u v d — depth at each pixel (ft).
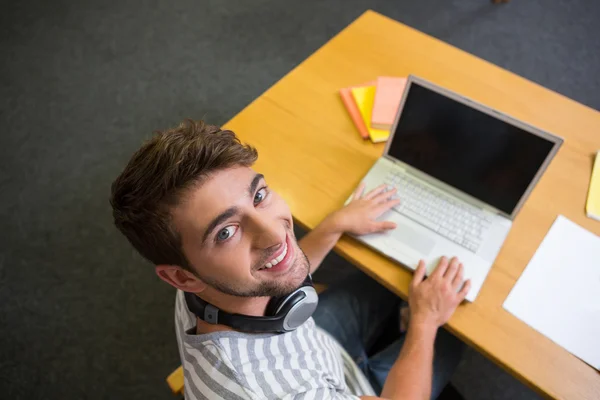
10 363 5.28
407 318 3.73
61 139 6.91
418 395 2.83
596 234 3.26
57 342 5.39
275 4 8.10
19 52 7.83
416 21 7.66
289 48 7.56
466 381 4.81
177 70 7.47
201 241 2.02
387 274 3.21
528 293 3.04
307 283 2.56
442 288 3.02
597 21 7.50
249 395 2.13
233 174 2.06
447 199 3.37
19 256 5.95
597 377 2.74
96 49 7.80
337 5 7.99
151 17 8.14
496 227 3.24
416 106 3.17
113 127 6.98
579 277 3.08
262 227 2.09
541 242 3.23
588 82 6.89
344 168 3.69
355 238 3.32
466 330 2.94
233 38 7.75
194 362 2.30
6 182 6.55
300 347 2.57
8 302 5.65
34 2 8.47
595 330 2.88
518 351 2.85
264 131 3.93
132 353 5.29
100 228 6.12
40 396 5.08
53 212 6.27
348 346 3.61
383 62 4.30
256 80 7.27
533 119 3.84
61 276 5.80
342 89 4.12
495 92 4.03
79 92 7.34
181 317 2.67
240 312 2.43
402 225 3.32
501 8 7.73
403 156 3.47
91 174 6.58
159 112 7.06
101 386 5.11
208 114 6.97
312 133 3.90
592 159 3.60
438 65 4.24
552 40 7.33
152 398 5.01
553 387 2.72
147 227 2.03
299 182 3.65
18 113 7.18
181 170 1.93
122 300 5.63
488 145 3.03
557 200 3.42
